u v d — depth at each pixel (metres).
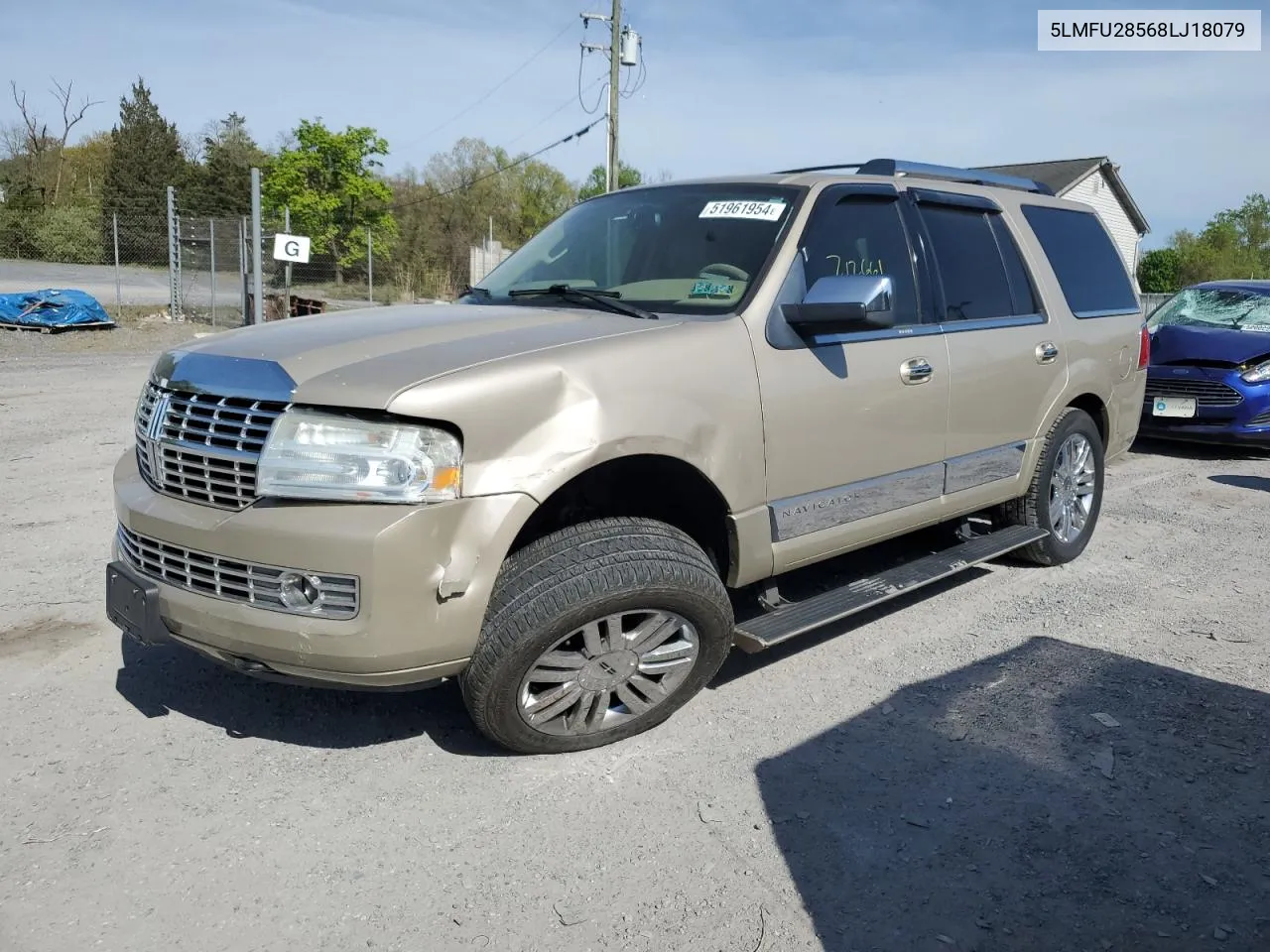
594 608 3.06
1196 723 3.62
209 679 3.82
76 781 3.10
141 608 3.04
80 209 40.09
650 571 3.13
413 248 44.34
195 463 3.01
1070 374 5.14
